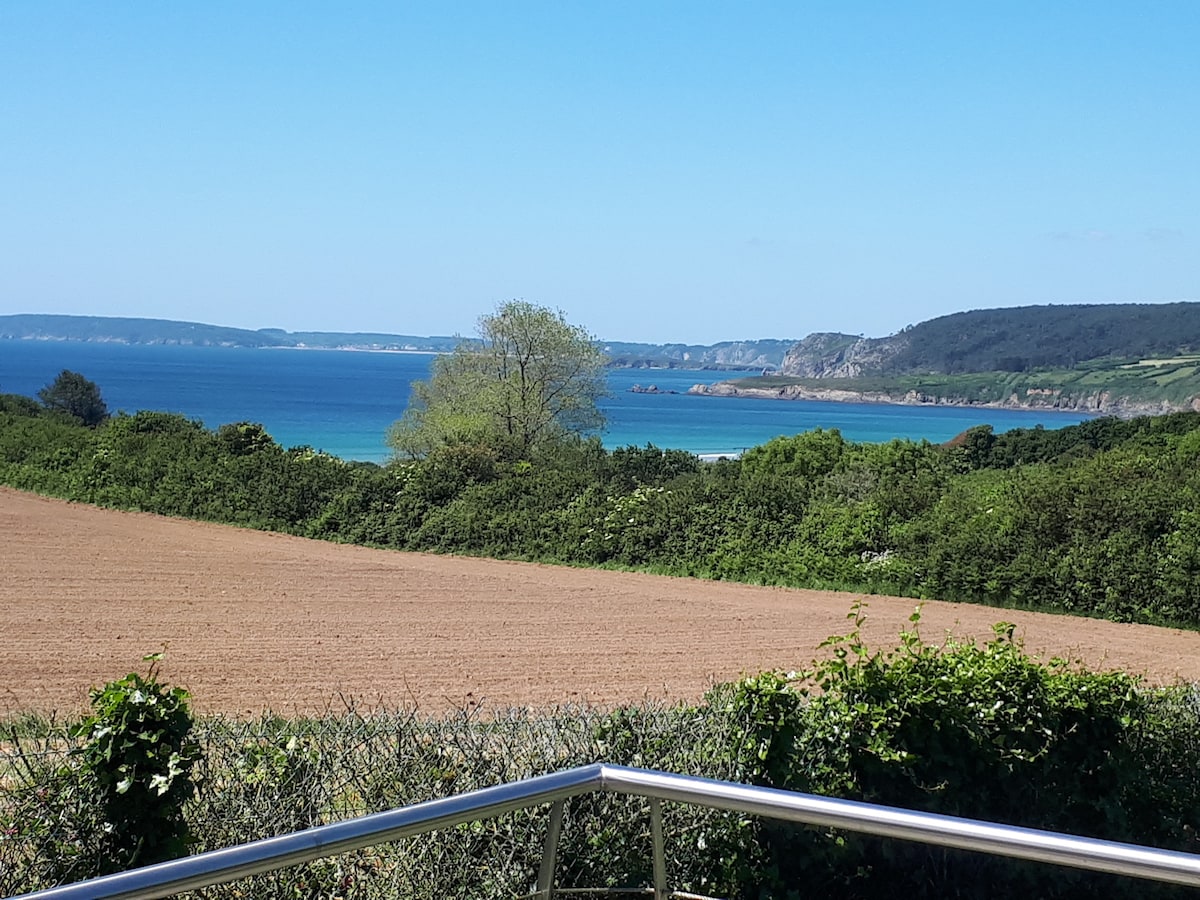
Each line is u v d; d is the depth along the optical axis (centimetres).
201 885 190
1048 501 1914
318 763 450
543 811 426
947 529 1986
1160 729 617
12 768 436
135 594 1648
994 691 564
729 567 2075
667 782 231
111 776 396
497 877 421
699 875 448
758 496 2266
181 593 1673
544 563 2225
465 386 4062
